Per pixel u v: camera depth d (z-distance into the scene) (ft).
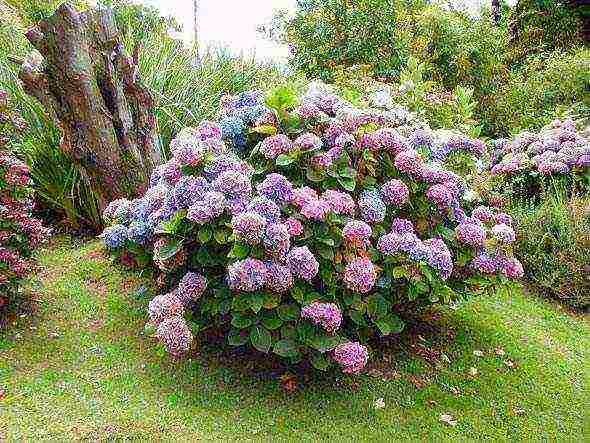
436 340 11.91
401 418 9.36
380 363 10.75
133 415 8.77
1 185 10.93
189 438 8.39
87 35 13.99
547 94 30.89
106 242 10.58
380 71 29.09
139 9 23.29
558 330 13.53
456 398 10.06
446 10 33.63
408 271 9.78
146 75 17.25
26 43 18.99
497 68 32.04
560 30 40.65
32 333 11.00
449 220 11.43
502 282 11.23
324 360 9.31
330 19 29.96
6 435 8.07
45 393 9.17
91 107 14.24
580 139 18.95
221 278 9.83
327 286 9.67
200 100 18.30
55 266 14.23
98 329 11.32
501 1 42.19
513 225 16.66
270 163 10.33
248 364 10.26
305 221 9.46
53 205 16.93
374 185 10.69
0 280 10.69
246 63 21.81
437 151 12.18
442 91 26.94
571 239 15.52
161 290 11.28
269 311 9.28
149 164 15.26
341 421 9.11
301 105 10.93
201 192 9.52
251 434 8.63
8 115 11.87
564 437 9.37
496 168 18.86
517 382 10.80
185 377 9.86
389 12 29.71
